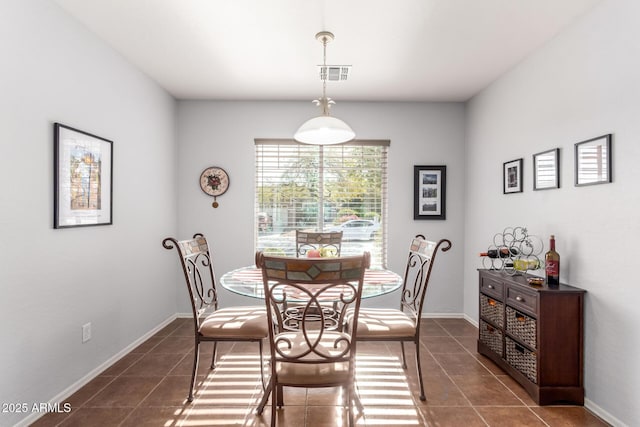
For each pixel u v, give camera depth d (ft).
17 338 5.88
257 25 7.55
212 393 7.25
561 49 7.72
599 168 6.57
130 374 8.07
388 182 12.66
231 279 7.79
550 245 7.47
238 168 12.52
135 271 9.70
